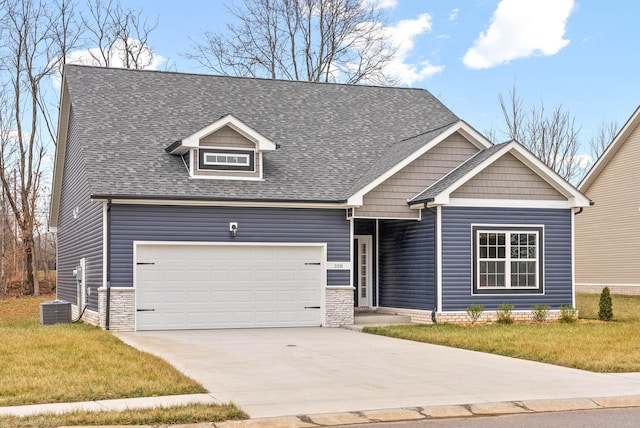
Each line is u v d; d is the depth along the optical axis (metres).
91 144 22.47
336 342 17.95
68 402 10.47
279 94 27.59
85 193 23.42
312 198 22.09
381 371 13.37
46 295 40.91
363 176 23.64
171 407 10.02
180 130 24.03
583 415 10.19
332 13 42.94
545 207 22.89
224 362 14.44
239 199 21.38
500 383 12.12
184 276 21.27
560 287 22.95
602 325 20.81
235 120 22.27
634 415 10.18
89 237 22.91
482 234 22.41
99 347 15.48
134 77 26.55
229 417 9.59
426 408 10.22
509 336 17.91
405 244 23.69
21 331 19.11
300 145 24.83
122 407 10.09
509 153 22.56
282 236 22.08
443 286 21.84
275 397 10.89
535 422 9.73
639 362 14.01
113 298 20.44
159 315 20.97
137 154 22.44
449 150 23.36
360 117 27.20
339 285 22.50
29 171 40.19
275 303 22.05
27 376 12.15
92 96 24.91
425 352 16.02
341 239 22.61
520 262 22.67
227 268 21.67
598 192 36.09
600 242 35.84
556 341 16.91
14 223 43.53
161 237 20.97
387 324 22.38
